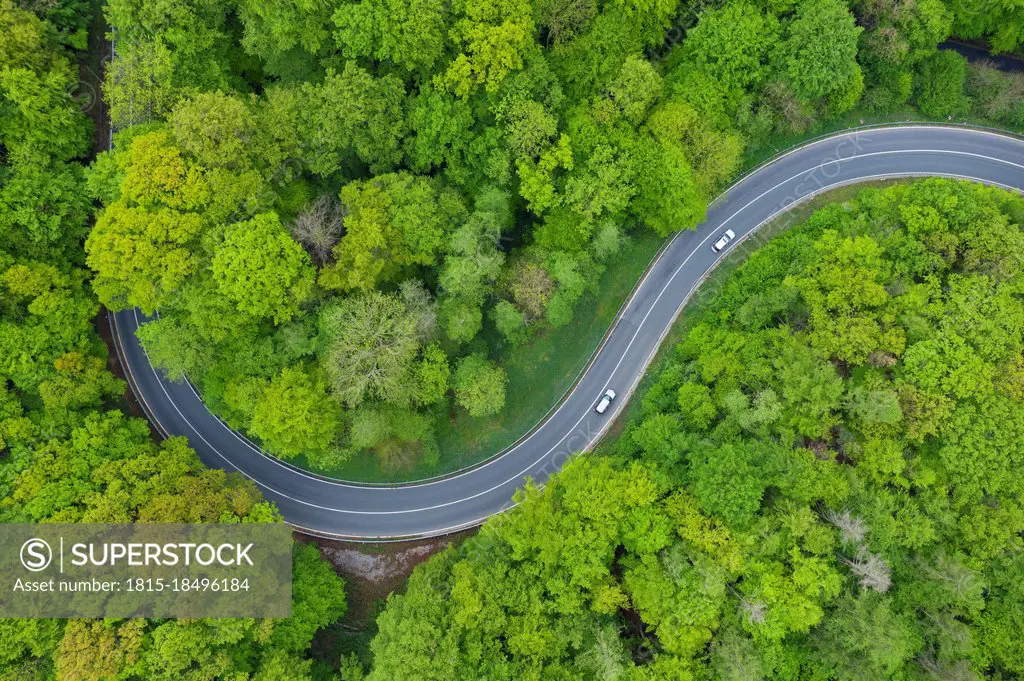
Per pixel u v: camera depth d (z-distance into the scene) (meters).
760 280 69.31
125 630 54.28
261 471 72.31
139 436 63.53
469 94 62.12
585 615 57.47
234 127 57.47
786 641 56.25
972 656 53.75
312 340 61.47
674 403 67.62
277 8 58.56
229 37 63.44
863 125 78.12
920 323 59.59
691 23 71.19
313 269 59.28
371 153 62.66
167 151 55.84
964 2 74.06
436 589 61.16
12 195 58.44
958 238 62.72
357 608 71.38
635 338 74.62
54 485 56.62
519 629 56.94
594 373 74.25
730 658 52.50
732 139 68.06
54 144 61.97
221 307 57.91
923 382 58.31
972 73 78.81
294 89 62.34
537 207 64.56
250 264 55.50
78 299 62.75
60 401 59.47
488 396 65.69
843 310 61.66
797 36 65.50
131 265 55.41
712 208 76.38
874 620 51.97
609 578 57.94
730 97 69.81
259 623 57.94
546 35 67.31
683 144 67.38
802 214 76.19
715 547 54.91
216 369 62.62
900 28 72.50
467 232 61.34
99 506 56.19
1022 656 52.34
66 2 63.03
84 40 64.62
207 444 71.88
